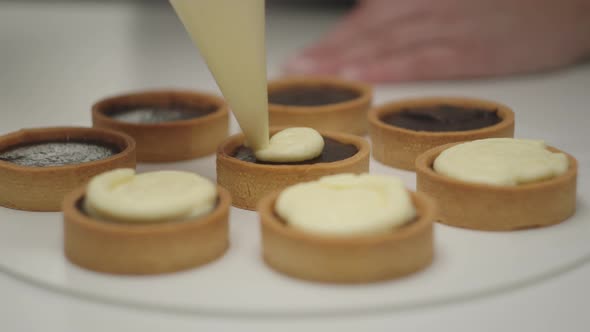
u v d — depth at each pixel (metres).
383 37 1.01
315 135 0.71
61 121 0.84
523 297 0.60
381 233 0.61
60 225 0.68
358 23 1.05
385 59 0.99
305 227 0.61
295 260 0.61
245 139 0.72
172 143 0.77
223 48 0.66
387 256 0.60
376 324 0.58
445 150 0.70
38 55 1.06
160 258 0.62
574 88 0.94
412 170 0.76
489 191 0.66
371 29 1.03
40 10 1.36
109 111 0.81
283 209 0.62
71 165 0.69
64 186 0.69
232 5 0.65
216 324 0.58
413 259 0.61
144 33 1.20
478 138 0.74
